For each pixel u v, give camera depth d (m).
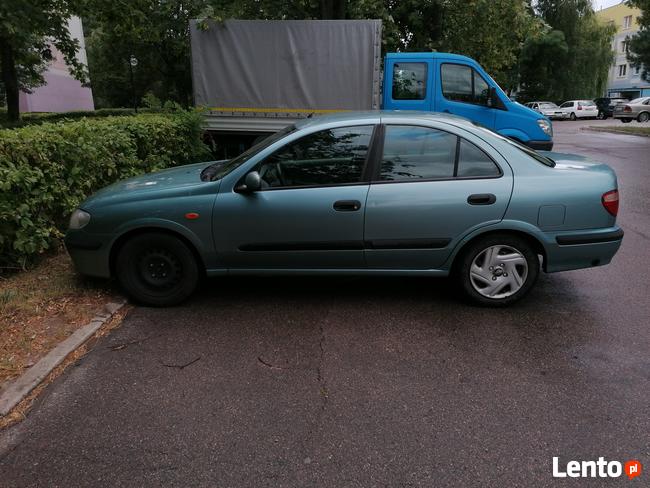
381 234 4.02
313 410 2.87
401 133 4.04
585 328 3.86
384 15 12.65
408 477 2.36
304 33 9.48
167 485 2.32
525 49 41.81
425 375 3.22
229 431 2.69
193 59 9.82
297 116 9.84
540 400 2.95
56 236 5.33
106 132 6.29
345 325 3.94
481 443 2.59
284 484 2.32
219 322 4.00
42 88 29.34
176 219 4.04
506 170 3.99
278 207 3.99
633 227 6.91
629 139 20.02
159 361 3.41
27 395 3.00
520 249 4.09
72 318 3.93
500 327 3.89
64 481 2.35
